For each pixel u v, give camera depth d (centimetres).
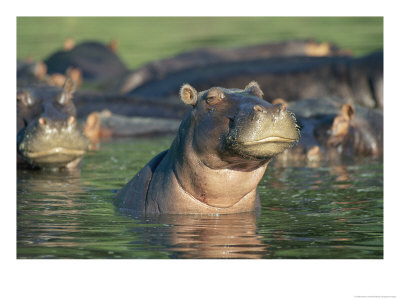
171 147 3172
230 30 15725
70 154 4403
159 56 12900
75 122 4416
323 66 8519
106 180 4166
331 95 8312
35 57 12275
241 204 3144
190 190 3034
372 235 2794
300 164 4894
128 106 7412
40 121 4309
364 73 8294
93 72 10825
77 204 3422
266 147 2581
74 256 2505
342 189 3872
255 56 11269
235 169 2898
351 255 2522
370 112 5544
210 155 2831
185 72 9162
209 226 2905
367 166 4762
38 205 3400
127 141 6278
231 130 2684
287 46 11506
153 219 3036
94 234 2800
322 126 5328
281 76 8475
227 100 2797
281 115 2541
